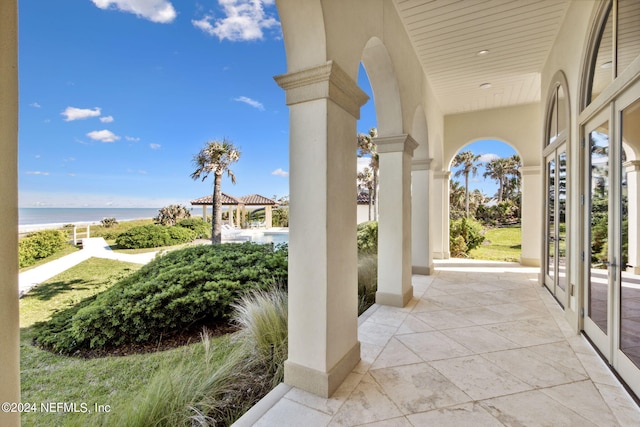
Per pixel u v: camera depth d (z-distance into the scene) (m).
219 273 3.96
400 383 2.21
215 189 13.21
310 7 1.99
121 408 1.96
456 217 23.42
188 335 3.48
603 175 2.65
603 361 2.53
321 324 2.06
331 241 2.09
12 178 0.91
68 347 3.14
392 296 4.01
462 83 5.82
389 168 3.96
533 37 4.20
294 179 2.15
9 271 0.90
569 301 3.43
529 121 6.99
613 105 2.43
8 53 0.90
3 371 0.89
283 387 2.16
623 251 2.32
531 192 6.96
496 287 5.01
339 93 2.13
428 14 3.71
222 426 1.89
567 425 1.78
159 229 14.52
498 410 1.91
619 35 2.46
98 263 9.05
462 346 2.83
